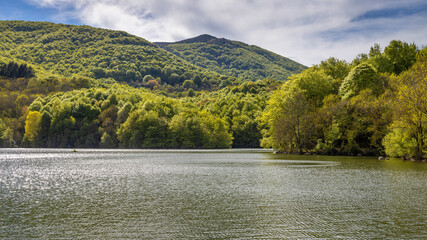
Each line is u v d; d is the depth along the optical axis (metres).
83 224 22.64
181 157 94.19
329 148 95.69
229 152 130.50
